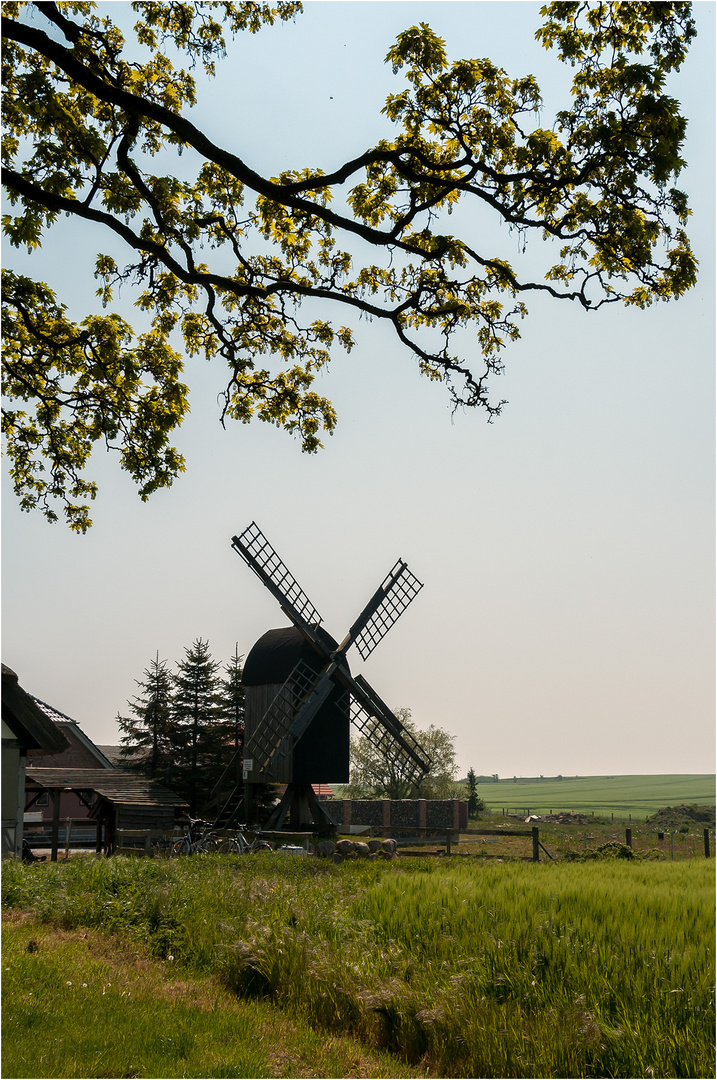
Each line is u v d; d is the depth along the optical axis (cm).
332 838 3338
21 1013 860
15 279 1416
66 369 1595
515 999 881
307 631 3412
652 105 1167
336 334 1748
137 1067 740
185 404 1703
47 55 1077
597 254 1394
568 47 1224
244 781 3584
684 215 1280
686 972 891
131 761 4331
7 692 2111
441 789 7631
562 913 1182
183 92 1515
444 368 1554
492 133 1343
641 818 10562
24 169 1301
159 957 1234
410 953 1070
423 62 1294
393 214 1473
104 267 1577
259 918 1302
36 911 1494
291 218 1559
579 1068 753
